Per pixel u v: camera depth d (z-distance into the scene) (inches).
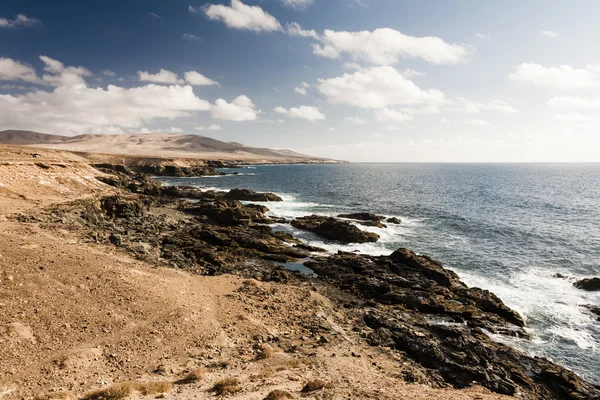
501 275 1427.2
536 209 2965.1
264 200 3265.3
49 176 2217.0
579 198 3722.9
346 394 513.3
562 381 755.4
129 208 2014.0
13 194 1748.3
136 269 1021.2
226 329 792.9
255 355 701.9
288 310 957.8
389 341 853.2
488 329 995.3
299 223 2148.1
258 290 1076.5
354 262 1441.9
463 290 1222.9
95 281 853.2
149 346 665.6
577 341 949.8
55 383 511.2
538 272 1464.1
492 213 2760.8
